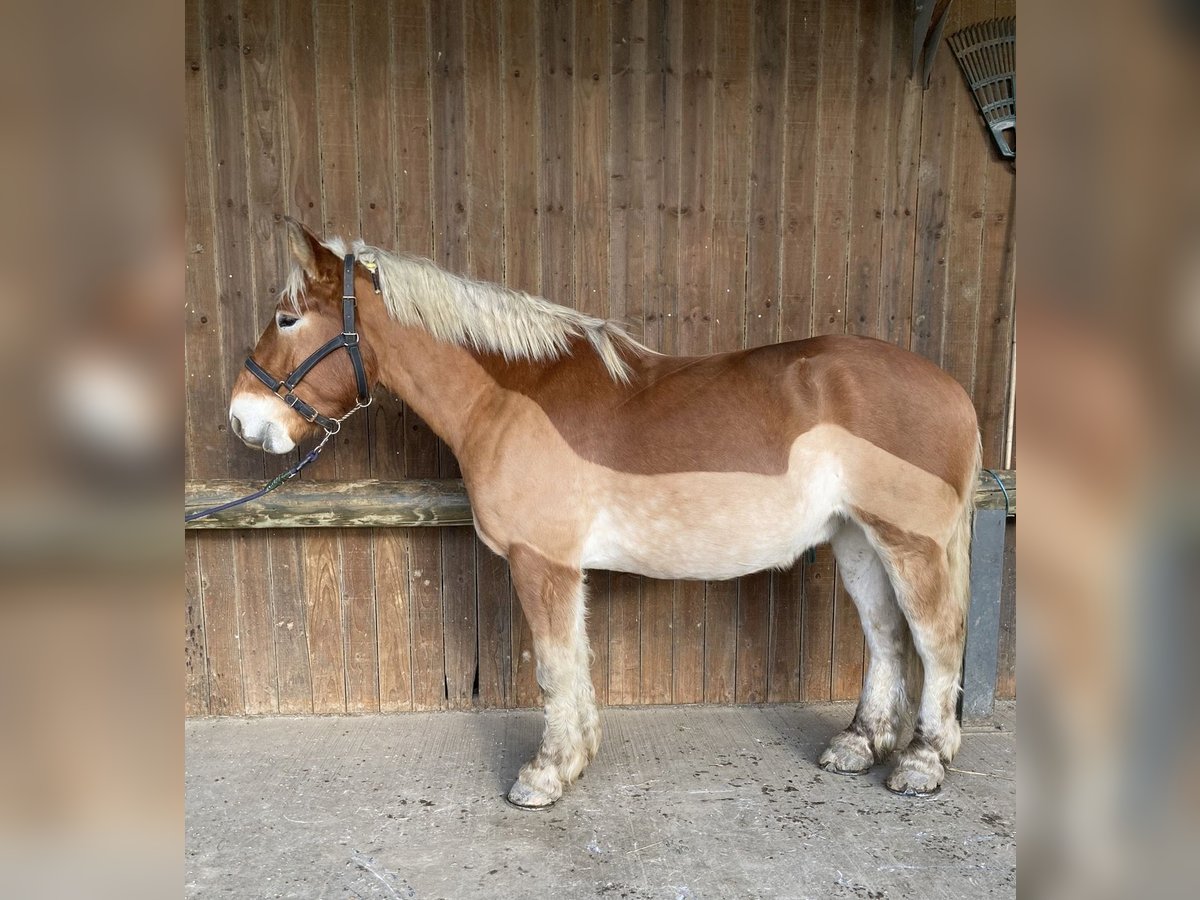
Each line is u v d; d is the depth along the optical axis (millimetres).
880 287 2340
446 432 1911
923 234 2334
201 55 2154
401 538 2346
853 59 2264
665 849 1677
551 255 2270
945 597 1808
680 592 2381
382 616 2373
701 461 1731
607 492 1775
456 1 2182
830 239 2316
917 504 1740
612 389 1811
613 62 2225
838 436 1739
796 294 2326
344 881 1588
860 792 1898
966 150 2312
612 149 2250
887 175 2307
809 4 2234
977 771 1998
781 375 1769
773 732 2236
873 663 2053
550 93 2225
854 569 2025
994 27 2244
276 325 1841
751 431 1733
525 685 2416
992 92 2273
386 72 2191
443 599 2375
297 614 2359
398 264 1848
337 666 2387
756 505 1738
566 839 1717
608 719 2322
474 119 2221
